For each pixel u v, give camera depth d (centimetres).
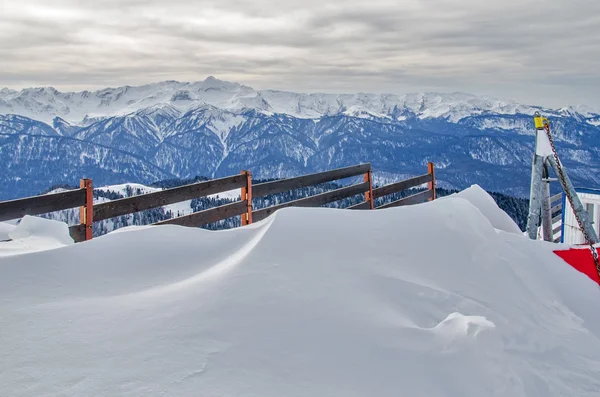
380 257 372
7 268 351
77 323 294
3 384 241
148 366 257
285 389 249
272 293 316
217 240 424
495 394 264
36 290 333
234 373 256
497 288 380
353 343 282
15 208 509
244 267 341
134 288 348
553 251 504
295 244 367
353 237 389
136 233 416
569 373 307
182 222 637
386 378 263
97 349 269
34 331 285
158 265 383
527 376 287
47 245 471
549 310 385
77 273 358
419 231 413
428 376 266
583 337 355
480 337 282
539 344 328
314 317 299
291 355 271
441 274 377
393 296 334
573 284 445
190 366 258
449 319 298
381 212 431
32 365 255
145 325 291
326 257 359
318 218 401
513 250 449
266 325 291
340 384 256
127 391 239
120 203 593
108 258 381
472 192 700
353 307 311
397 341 285
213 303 308
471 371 271
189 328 287
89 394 237
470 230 431
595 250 475
